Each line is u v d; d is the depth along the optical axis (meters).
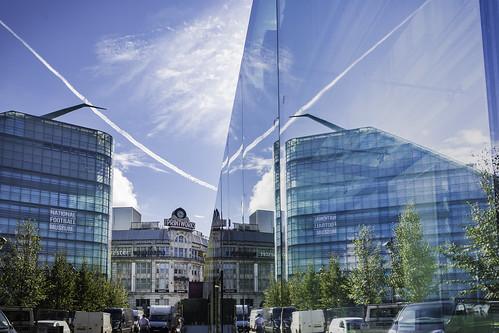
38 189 86.25
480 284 1.99
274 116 6.00
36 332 32.12
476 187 2.02
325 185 3.81
